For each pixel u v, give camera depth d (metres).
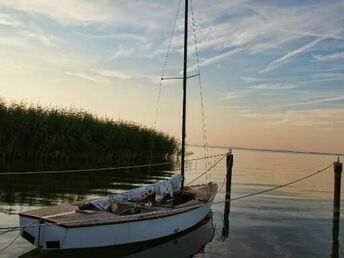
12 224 14.27
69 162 36.41
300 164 74.88
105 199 14.12
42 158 35.19
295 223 18.45
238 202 23.88
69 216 11.60
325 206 23.95
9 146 33.69
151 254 12.48
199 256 12.66
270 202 24.47
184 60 18.31
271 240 15.20
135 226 12.27
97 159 38.62
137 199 15.59
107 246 11.66
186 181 34.06
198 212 15.57
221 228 16.75
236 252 13.37
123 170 35.91
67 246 10.84
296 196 27.91
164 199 16.56
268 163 74.69
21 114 34.19
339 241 15.49
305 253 13.73
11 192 20.66
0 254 11.36
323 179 43.75
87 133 37.03
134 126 43.16
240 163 69.94
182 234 14.91
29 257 11.23
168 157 49.22
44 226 10.97
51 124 35.22
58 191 22.02
